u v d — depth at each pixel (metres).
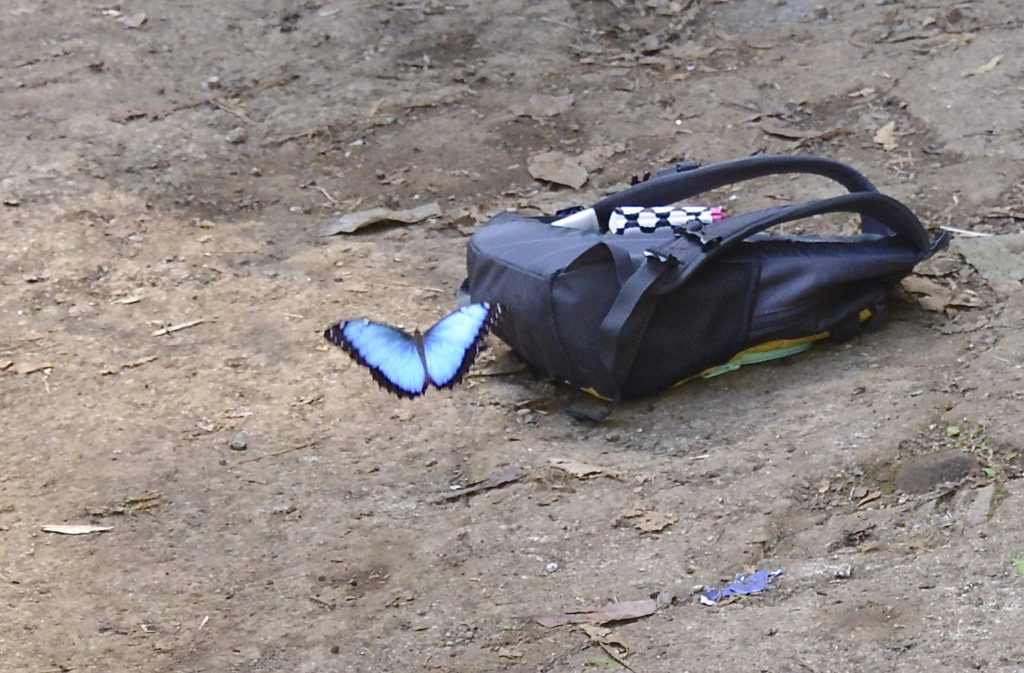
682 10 4.05
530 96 3.78
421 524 2.79
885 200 2.95
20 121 3.69
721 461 2.83
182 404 3.00
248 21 4.03
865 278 2.97
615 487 2.81
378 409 2.98
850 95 3.67
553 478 2.83
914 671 2.54
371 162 3.60
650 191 3.08
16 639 2.66
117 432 2.95
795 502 2.76
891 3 3.96
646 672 2.57
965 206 3.29
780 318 2.94
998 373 2.90
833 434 2.84
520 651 2.61
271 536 2.78
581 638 2.62
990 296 3.06
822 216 3.30
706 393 2.95
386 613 2.67
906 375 2.92
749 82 3.75
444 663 2.61
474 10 4.07
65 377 3.06
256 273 3.29
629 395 2.94
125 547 2.77
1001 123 3.50
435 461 2.88
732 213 3.36
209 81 3.85
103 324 3.18
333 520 2.80
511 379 3.02
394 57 3.92
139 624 2.68
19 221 3.41
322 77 3.86
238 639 2.65
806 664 2.56
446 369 2.56
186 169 3.59
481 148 3.62
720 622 2.62
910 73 3.70
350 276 3.27
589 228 3.09
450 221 3.42
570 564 2.72
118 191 3.51
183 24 4.02
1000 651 2.54
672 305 2.91
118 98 3.78
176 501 2.84
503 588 2.69
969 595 2.61
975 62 3.69
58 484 2.87
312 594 2.70
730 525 2.74
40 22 4.01
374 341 2.56
